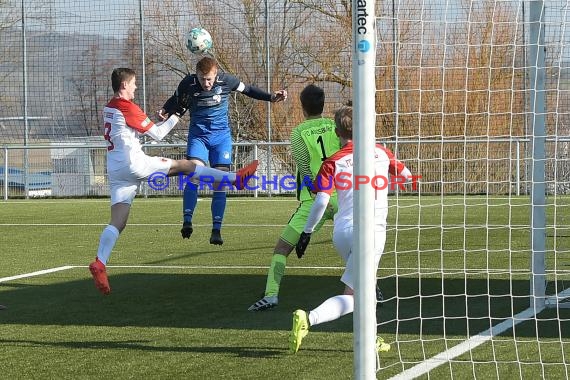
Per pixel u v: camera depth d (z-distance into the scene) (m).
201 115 15.43
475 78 22.12
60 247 19.70
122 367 8.96
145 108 36.09
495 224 22.80
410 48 13.89
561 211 24.97
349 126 9.61
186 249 19.16
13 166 36.09
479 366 8.70
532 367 8.65
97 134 36.66
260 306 11.66
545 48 11.38
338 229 9.36
